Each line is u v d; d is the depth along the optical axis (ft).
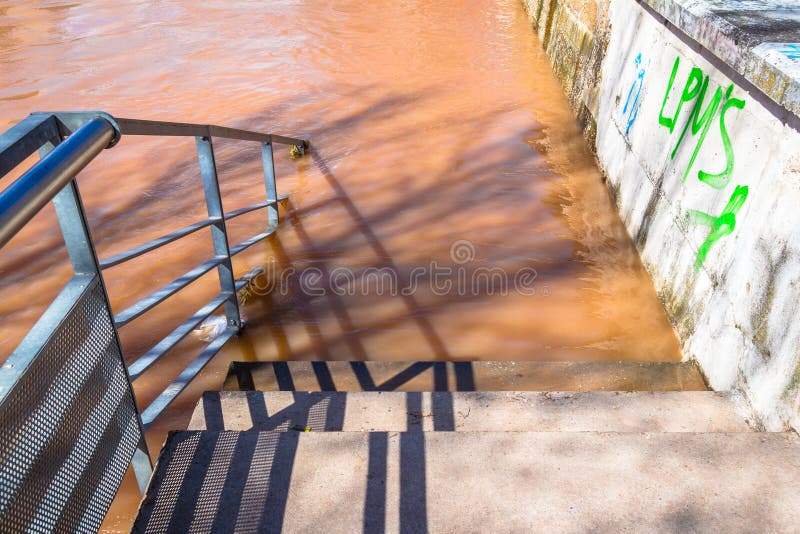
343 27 39.65
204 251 18.02
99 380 5.23
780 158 9.29
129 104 29.60
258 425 8.29
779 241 9.04
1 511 3.86
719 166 11.65
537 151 23.75
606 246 17.44
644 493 6.00
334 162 23.43
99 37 38.73
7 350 14.88
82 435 4.89
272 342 14.08
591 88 23.99
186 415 11.93
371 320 14.85
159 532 5.59
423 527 5.65
